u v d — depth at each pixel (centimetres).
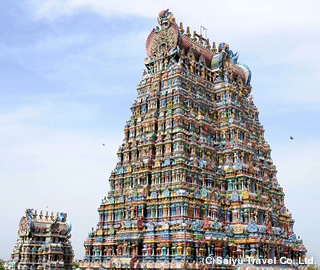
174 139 9006
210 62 11256
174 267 7288
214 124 10056
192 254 7581
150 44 10938
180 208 8000
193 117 9444
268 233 8550
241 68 12338
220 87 10706
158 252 7825
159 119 9556
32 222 11500
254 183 9425
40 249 11294
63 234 11975
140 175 9100
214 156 9588
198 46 11000
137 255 8062
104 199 9806
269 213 9219
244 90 11994
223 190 9206
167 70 10138
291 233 10694
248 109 11625
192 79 10175
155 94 9906
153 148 9356
